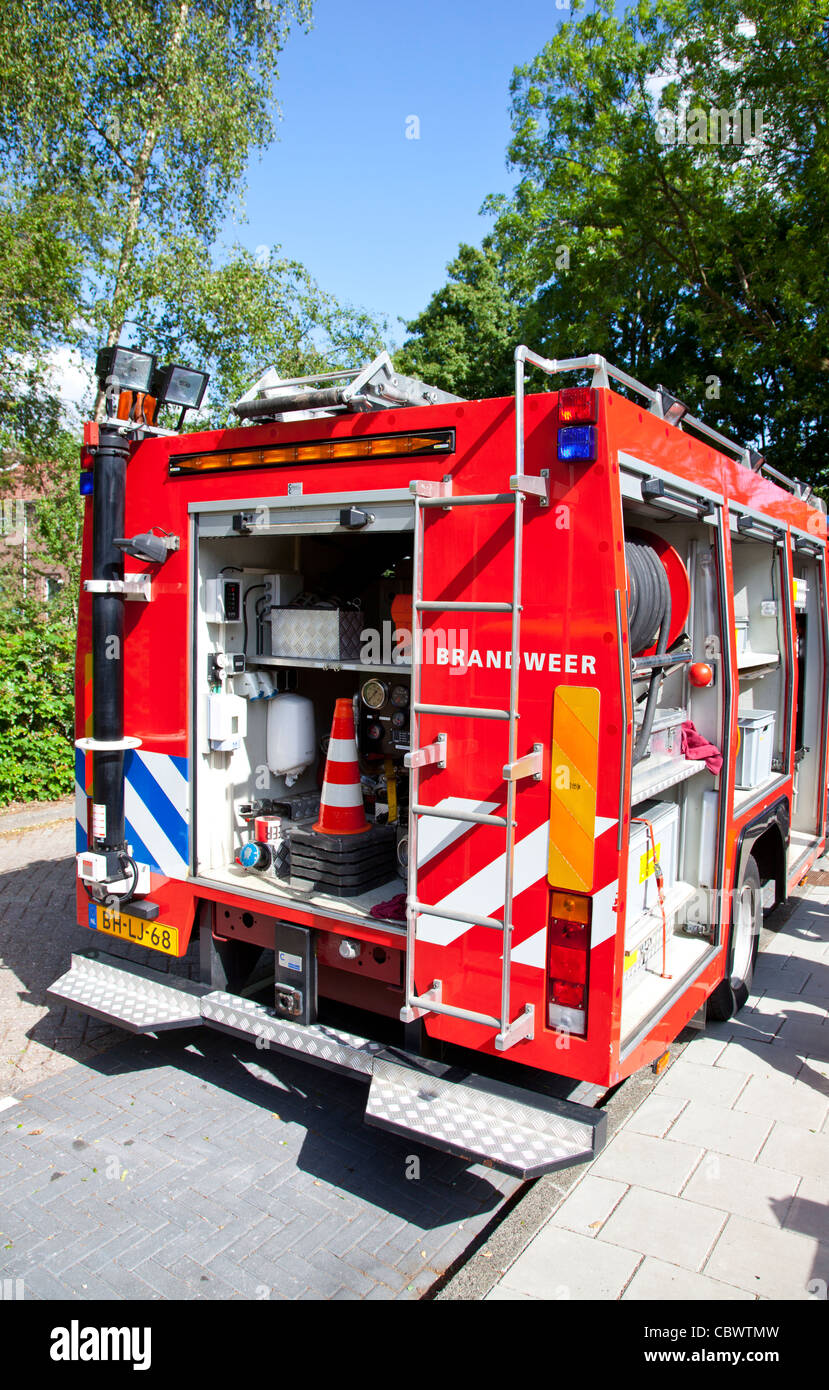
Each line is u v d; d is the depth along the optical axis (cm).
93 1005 388
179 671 378
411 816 291
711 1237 296
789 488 581
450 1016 294
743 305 1341
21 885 704
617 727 255
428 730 293
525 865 273
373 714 392
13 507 1404
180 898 386
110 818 393
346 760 364
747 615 538
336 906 336
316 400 312
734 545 536
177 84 1299
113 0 1265
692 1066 419
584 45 1617
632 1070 280
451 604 281
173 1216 309
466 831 285
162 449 378
